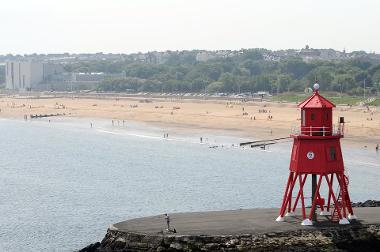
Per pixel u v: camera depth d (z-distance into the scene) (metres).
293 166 85.75
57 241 105.62
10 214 125.94
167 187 154.38
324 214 88.12
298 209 92.75
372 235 82.19
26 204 135.50
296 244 79.44
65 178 172.38
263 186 153.75
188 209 127.69
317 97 85.19
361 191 144.88
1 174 181.50
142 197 141.50
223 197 140.25
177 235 78.81
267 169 181.50
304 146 84.50
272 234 79.50
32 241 106.06
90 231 111.56
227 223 84.81
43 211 128.25
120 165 198.00
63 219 120.81
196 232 80.06
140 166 194.25
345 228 81.50
